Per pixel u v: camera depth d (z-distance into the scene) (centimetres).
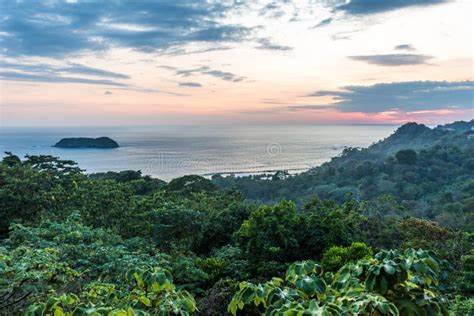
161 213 1220
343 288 170
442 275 852
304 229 1037
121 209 1205
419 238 1261
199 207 1653
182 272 838
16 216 1138
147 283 192
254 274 934
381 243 1309
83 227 807
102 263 646
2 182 1274
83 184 1309
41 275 446
